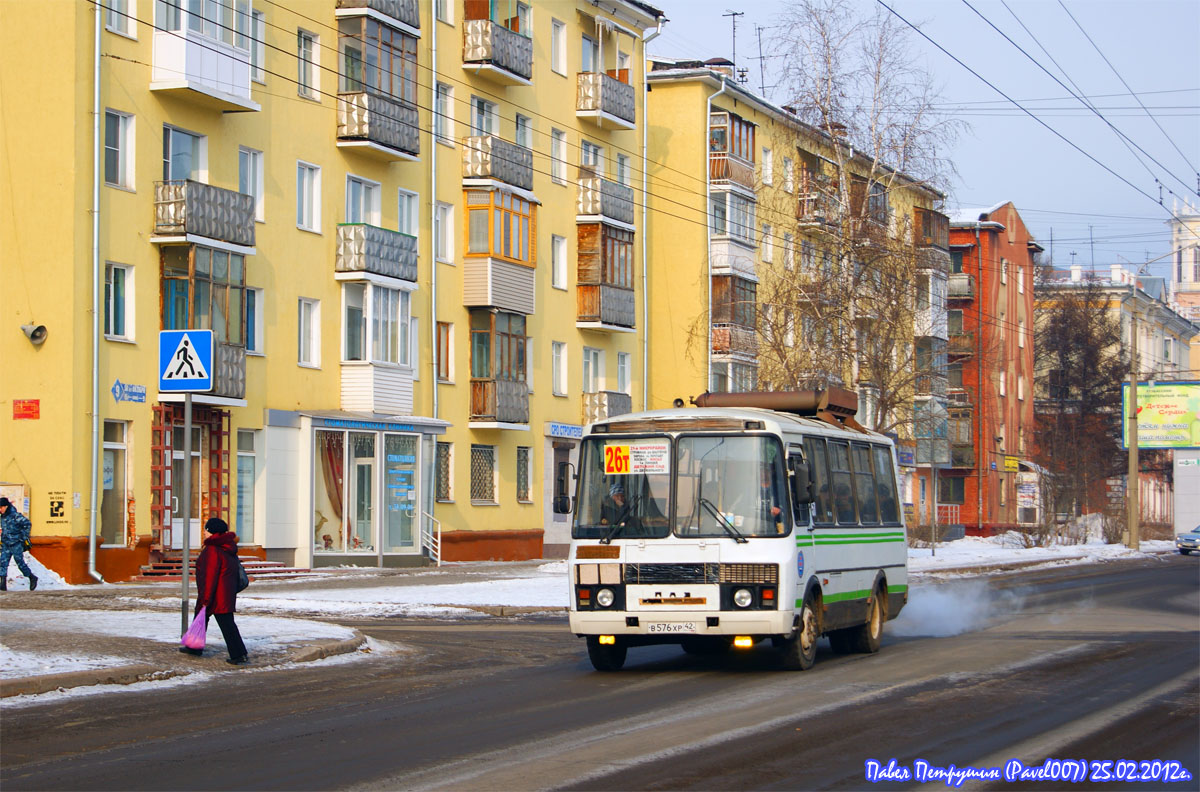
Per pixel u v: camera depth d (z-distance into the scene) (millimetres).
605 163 49094
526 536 44125
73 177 28766
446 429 40625
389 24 37406
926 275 43031
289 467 34438
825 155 42688
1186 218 136375
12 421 28875
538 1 45281
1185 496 66188
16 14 29172
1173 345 109438
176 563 30516
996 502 75500
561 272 46688
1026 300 82312
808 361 41094
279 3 34750
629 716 11992
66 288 28703
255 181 34094
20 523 25797
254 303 33875
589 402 47500
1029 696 13289
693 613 15031
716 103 53219
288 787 8953
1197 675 15117
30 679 12922
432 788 8898
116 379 29688
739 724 11516
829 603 16562
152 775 9352
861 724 11523
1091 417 82625
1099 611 26109
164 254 30875
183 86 30531
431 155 40250
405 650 17812
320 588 28250
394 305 37875
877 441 19844
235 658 15383
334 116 36750
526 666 16234
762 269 54312
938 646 18938
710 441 15422
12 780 9195
